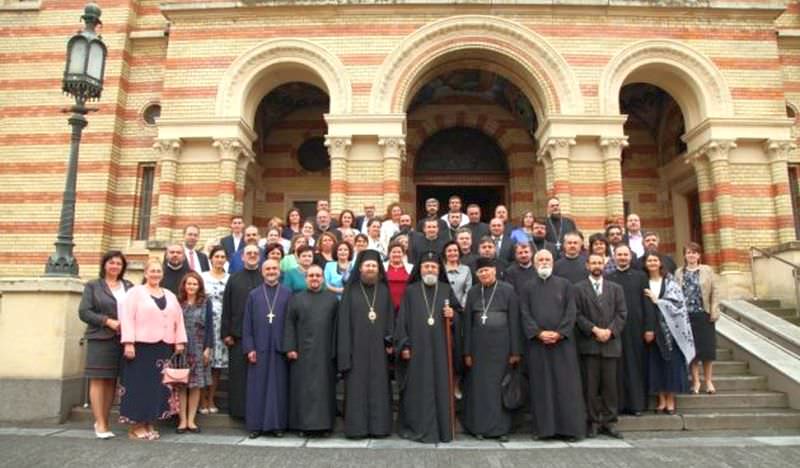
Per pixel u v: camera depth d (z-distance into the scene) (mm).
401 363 7047
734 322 10617
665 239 16844
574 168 13289
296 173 17062
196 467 5395
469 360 7027
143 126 15250
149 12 16031
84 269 14156
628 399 7477
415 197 17188
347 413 6754
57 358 7730
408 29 13688
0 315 7832
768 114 13516
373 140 13367
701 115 13680
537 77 13516
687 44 13695
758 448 6270
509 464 5594
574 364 6840
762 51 13773
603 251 7617
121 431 7133
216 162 13523
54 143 14906
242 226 9703
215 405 7957
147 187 15148
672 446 6406
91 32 8820
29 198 14664
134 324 6719
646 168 17250
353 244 8609
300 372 6875
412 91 14008
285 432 7082
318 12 13719
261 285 7301
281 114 17188
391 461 5680
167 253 8117
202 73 13688
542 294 7020
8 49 15391
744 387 8508
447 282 7262
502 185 17359
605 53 13594
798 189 15227
